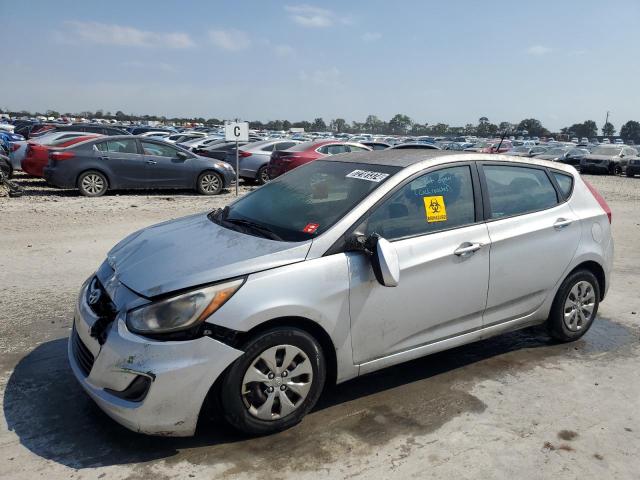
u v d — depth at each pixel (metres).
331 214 3.71
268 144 18.53
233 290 3.14
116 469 3.01
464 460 3.19
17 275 6.49
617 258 8.34
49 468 3.00
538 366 4.47
